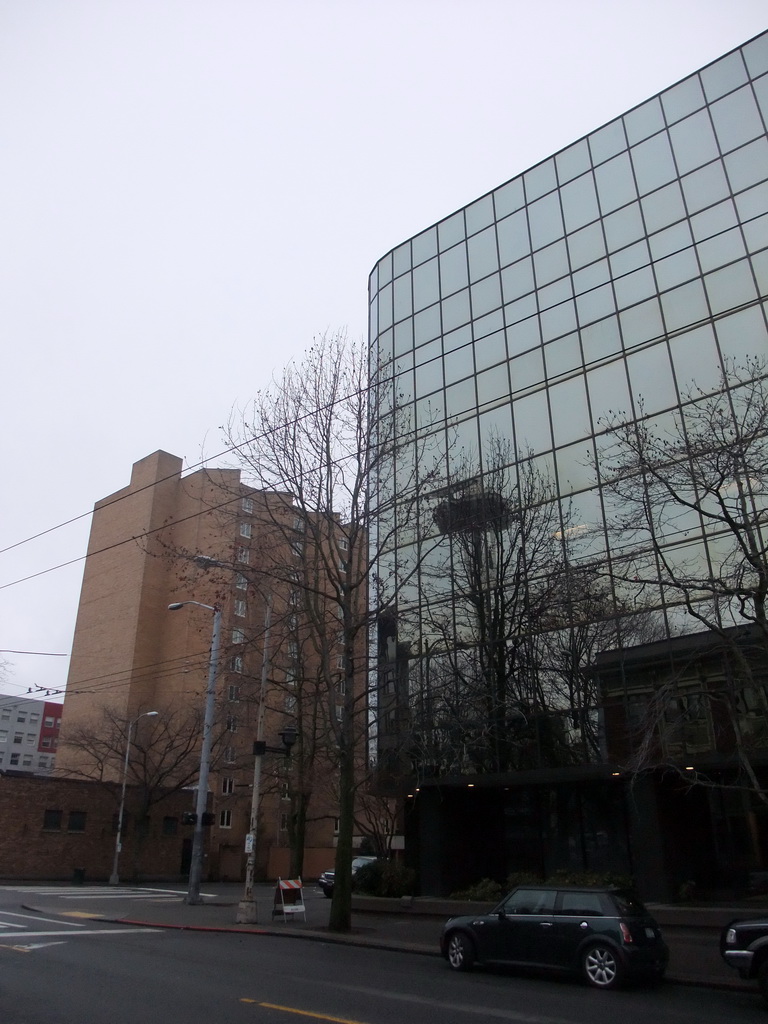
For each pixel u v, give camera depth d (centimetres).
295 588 2333
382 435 2167
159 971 1086
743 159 2236
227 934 1689
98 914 2052
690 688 1897
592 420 2325
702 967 1250
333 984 1032
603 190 2547
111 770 5331
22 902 2419
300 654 2525
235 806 5134
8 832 3897
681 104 2434
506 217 2816
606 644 2070
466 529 2331
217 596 2623
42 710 9981
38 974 1034
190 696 5194
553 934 1152
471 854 2364
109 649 5844
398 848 2623
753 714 1784
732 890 1862
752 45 2323
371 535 2684
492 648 2291
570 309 2503
